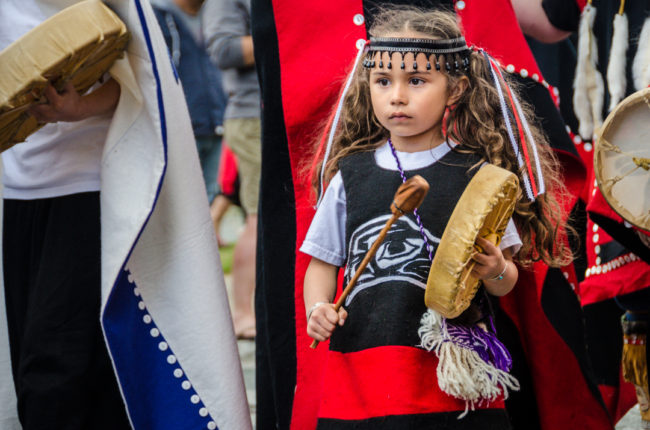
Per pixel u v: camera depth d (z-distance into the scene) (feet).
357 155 13.64
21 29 14.44
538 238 13.85
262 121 15.70
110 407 14.57
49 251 14.39
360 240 13.08
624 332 17.76
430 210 12.87
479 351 12.65
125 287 14.25
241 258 28.53
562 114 19.43
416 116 12.94
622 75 18.04
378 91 13.14
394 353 12.60
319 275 13.61
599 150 14.76
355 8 15.29
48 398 13.96
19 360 15.10
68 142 14.44
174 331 14.44
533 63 15.30
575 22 18.76
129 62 13.80
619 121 14.61
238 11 28.55
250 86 29.01
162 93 13.91
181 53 30.48
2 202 14.39
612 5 18.11
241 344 27.27
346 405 12.93
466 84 13.34
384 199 13.07
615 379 18.61
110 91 14.23
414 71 12.89
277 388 15.64
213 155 31.81
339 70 15.29
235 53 28.37
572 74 19.71
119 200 13.89
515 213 13.50
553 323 14.62
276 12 15.40
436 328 12.50
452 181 13.00
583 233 17.99
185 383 14.40
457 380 12.35
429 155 13.21
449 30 13.10
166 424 14.34
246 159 29.14
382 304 12.77
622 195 14.80
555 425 14.90
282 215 15.67
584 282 17.87
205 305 14.53
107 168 13.99
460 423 12.58
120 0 13.53
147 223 14.42
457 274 11.78
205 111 31.14
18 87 12.85
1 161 14.19
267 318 15.67
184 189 14.57
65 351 14.07
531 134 13.55
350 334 12.98
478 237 12.12
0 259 14.39
